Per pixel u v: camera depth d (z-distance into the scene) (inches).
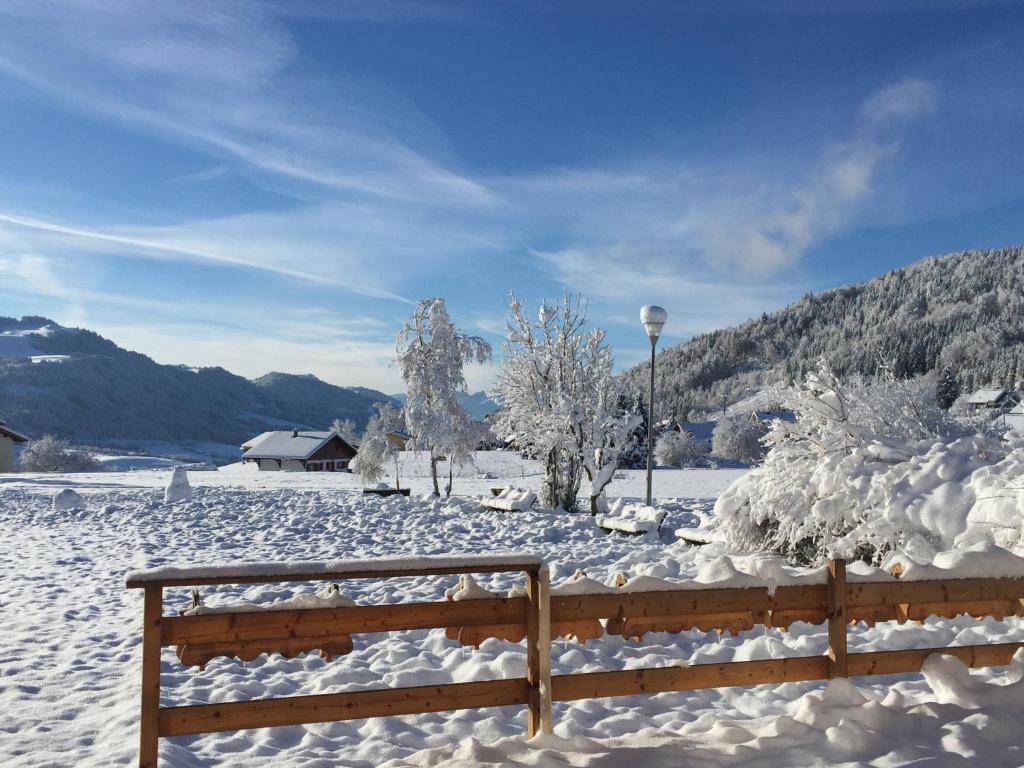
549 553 538.3
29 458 3127.5
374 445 1275.8
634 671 172.4
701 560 459.5
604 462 849.5
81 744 187.9
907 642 266.5
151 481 1572.3
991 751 159.2
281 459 2684.5
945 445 386.0
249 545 598.9
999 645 193.8
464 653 267.3
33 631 312.3
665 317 684.7
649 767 154.1
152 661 145.3
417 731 196.9
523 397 913.5
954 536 332.8
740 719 205.0
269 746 185.5
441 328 1144.8
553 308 922.7
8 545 609.9
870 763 155.8
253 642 151.6
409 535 655.1
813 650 261.7
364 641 291.0
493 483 1507.1
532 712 167.5
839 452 410.6
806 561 403.2
